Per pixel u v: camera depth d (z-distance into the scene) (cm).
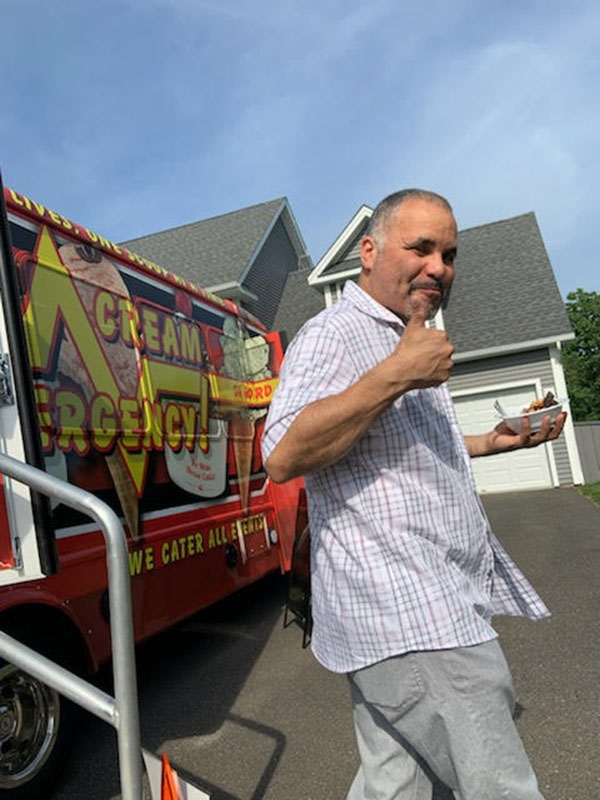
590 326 3347
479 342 1542
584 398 3334
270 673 456
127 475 401
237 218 2069
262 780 304
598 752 296
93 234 408
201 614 639
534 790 156
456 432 186
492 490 1472
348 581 162
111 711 133
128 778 130
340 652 166
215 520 510
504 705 158
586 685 371
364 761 180
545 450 1443
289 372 164
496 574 195
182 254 1972
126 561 135
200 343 539
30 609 301
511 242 1791
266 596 701
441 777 165
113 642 132
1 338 254
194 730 370
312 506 175
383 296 180
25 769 292
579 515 987
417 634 155
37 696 301
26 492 253
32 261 341
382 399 143
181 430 482
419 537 162
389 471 163
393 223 177
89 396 373
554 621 495
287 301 2066
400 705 159
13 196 337
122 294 429
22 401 252
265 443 156
